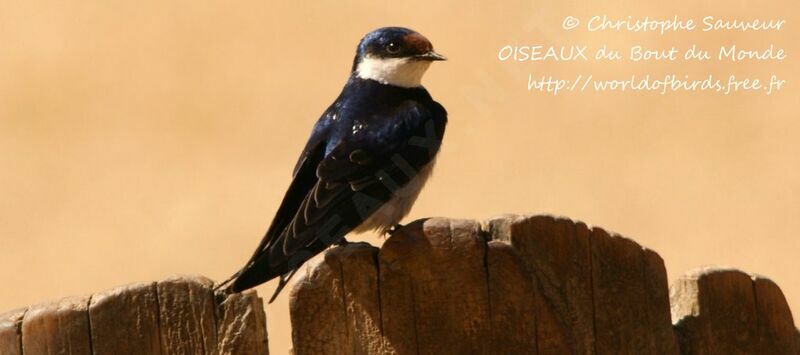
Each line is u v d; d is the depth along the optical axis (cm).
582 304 544
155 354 523
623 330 548
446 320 537
